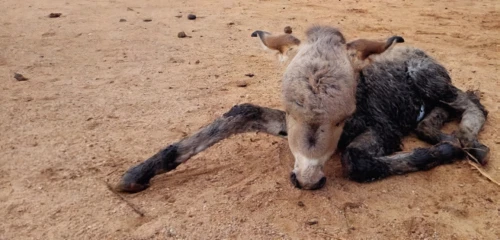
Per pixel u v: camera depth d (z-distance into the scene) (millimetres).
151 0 2377
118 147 942
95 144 951
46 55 1500
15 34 1715
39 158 893
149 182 817
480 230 728
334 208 758
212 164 881
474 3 2387
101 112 1099
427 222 736
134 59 1485
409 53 1084
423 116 1065
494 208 778
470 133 959
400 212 758
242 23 1970
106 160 893
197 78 1329
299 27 1919
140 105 1143
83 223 720
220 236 699
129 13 2094
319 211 752
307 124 741
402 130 1004
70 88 1238
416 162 859
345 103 725
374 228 722
